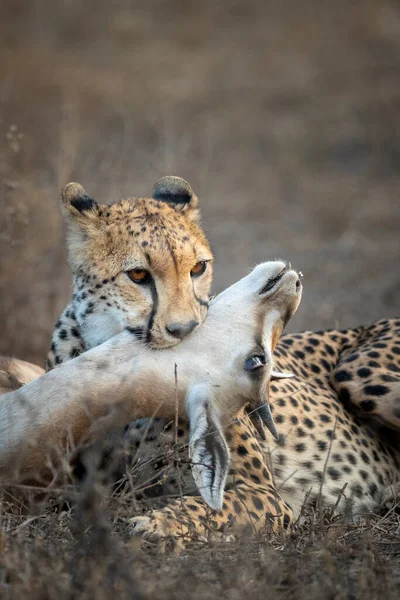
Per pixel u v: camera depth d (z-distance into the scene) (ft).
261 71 119.14
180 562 21.47
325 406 31.37
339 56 123.65
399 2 137.39
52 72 113.91
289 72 118.32
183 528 23.12
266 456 28.63
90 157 59.72
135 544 21.24
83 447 24.00
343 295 59.36
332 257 67.36
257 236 72.23
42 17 142.72
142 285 27.89
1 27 138.72
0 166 44.32
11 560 20.13
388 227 74.95
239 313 24.50
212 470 21.18
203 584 19.90
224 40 132.98
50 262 46.57
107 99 102.42
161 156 71.72
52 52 127.03
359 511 30.01
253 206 79.00
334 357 34.19
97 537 19.47
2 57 121.39
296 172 87.86
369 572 21.22
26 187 47.60
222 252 68.08
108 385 23.17
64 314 29.94
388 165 91.66
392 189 84.79
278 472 29.09
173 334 24.08
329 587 20.47
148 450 26.16
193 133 94.89
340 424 31.12
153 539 22.33
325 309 55.88
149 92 108.37
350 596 20.34
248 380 23.59
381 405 31.01
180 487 24.03
